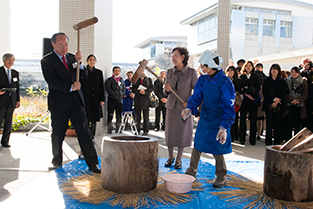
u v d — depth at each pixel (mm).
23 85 9992
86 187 2871
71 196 2627
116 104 7312
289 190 2605
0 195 2830
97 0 6922
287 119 6078
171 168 3760
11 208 2363
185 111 3146
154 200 2588
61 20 6844
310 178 2605
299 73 5875
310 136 2752
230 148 3045
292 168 2594
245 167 3828
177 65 3738
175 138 3744
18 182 3260
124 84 7418
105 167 2795
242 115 6000
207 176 3383
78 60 3441
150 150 2773
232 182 3123
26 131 7262
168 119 3809
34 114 7863
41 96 9680
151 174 2799
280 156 2637
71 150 5117
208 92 3002
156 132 7750
